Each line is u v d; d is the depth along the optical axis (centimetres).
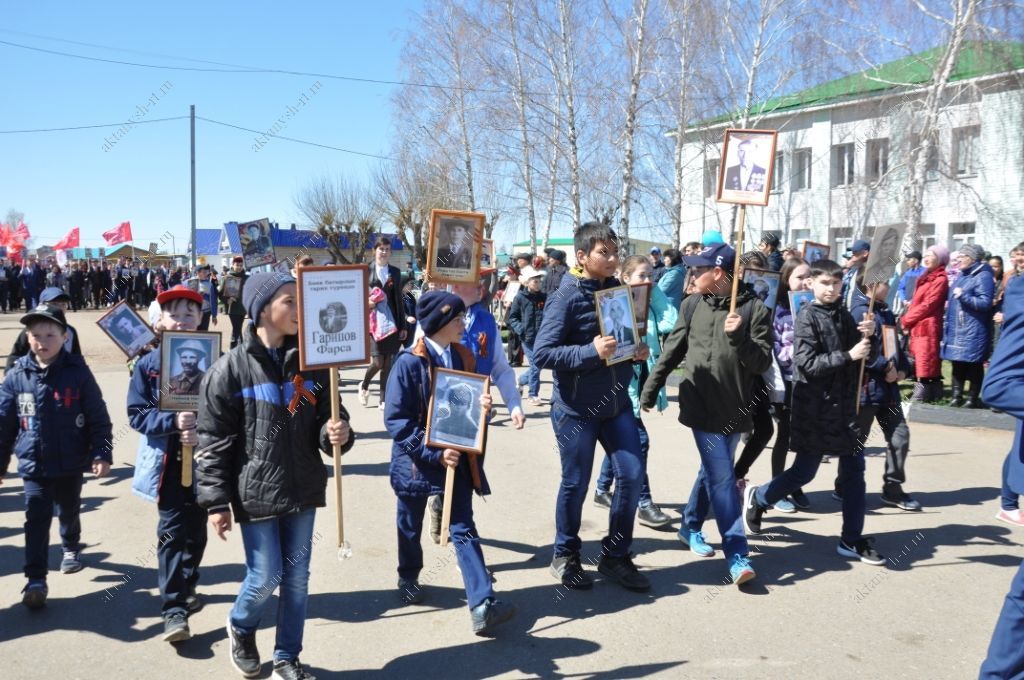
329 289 343
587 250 444
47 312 425
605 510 602
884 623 406
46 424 428
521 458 765
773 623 407
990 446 784
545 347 438
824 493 639
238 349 337
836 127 2412
